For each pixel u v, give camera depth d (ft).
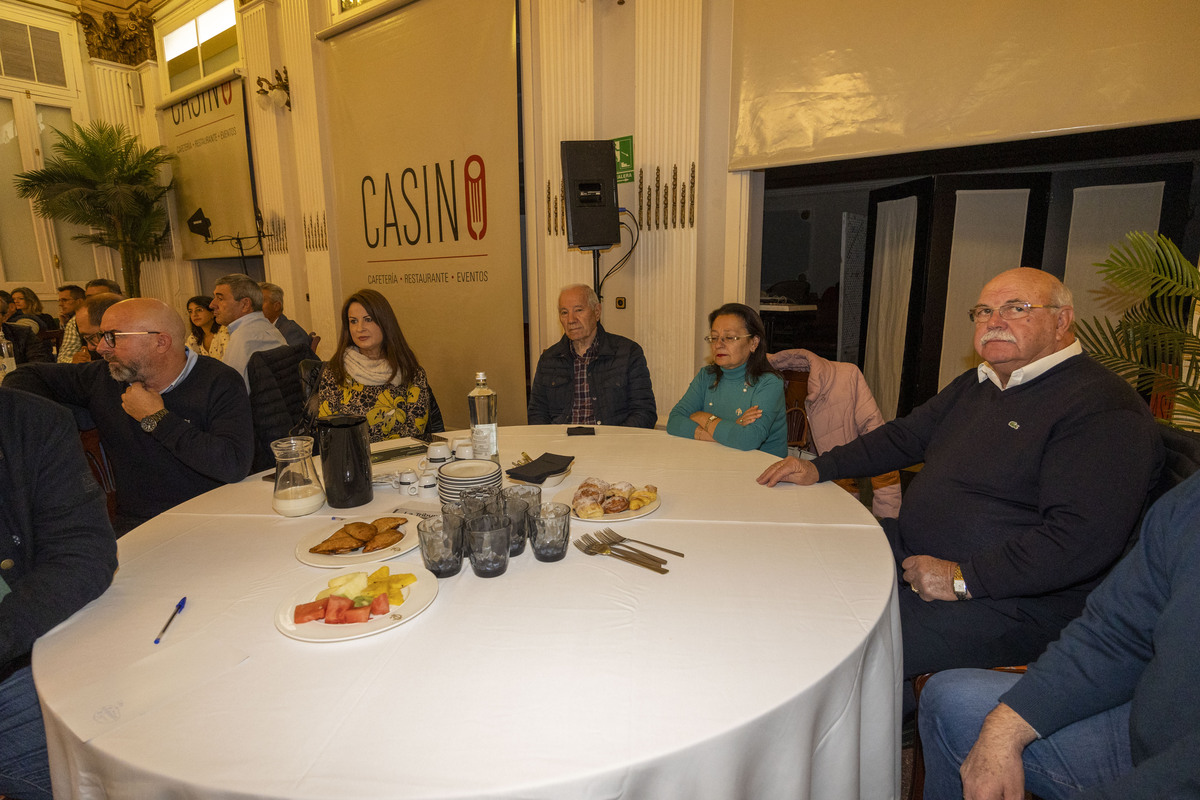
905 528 5.31
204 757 2.20
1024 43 7.64
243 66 18.63
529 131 12.69
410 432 7.92
